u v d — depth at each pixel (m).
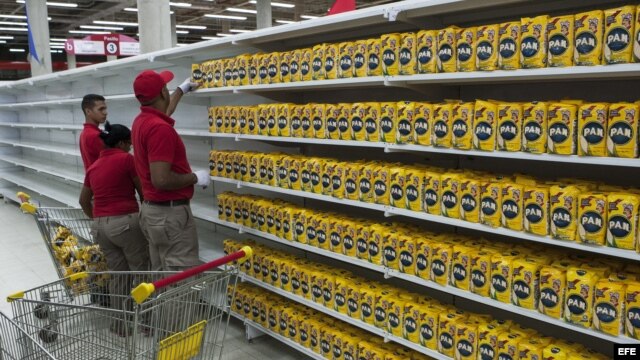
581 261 2.05
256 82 3.09
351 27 2.81
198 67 3.55
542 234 1.90
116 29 23.47
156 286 1.98
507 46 1.91
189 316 2.29
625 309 1.71
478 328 2.14
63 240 3.80
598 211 1.74
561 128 1.81
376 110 2.44
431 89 2.57
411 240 2.37
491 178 2.18
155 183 2.80
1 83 8.80
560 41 1.78
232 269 2.38
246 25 22.55
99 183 3.46
